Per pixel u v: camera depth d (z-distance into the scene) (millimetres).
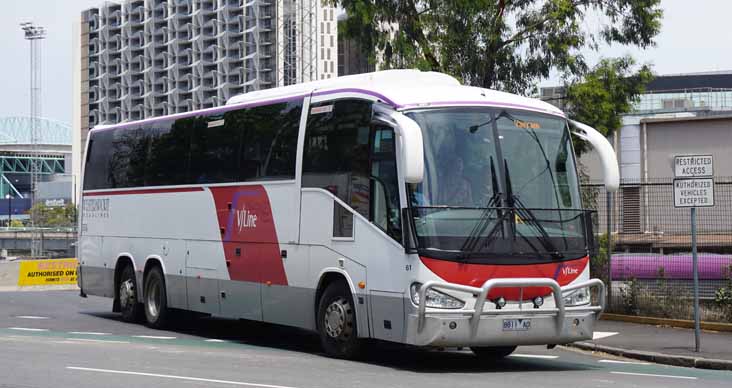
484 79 27609
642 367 14969
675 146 38812
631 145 39312
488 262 13141
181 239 18922
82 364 13141
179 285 18984
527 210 13555
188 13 184750
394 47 26469
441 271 12953
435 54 27266
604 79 28031
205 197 18188
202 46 181000
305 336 19047
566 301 13727
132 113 191750
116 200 21375
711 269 22047
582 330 13875
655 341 17938
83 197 22844
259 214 16578
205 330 19906
